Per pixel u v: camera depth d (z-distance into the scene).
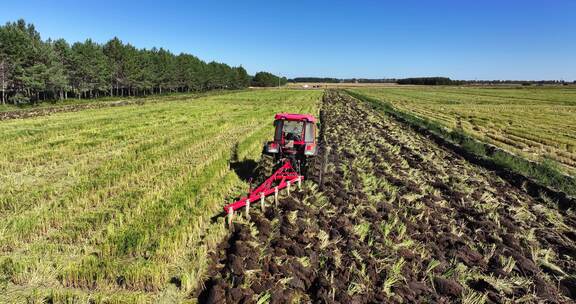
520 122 32.56
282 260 6.84
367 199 10.56
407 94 89.31
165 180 11.41
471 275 6.82
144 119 28.48
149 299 5.52
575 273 7.29
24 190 10.30
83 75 56.47
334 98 68.12
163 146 16.98
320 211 9.34
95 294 5.54
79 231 7.52
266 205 9.53
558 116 37.88
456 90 124.12
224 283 5.88
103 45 68.31
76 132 21.06
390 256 7.21
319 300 5.71
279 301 5.61
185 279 5.80
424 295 6.14
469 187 12.72
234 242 7.31
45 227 7.76
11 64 40.78
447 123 30.27
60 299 5.36
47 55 45.78
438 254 7.56
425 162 16.25
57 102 49.72
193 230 7.65
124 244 6.96
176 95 82.25
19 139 18.17
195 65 101.94
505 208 10.84
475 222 9.38
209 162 13.85
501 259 7.42
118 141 18.36
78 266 6.07
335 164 14.62
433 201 11.06
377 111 40.97
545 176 13.52
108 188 10.39
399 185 12.41
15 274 5.93
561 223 9.91
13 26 43.84
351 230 8.33
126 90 84.31
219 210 9.27
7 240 6.99
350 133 23.48
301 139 11.71
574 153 19.08
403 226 8.45
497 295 6.25
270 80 184.62
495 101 63.88
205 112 35.59
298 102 55.03
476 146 19.17
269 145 11.50
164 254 6.67
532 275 6.99
